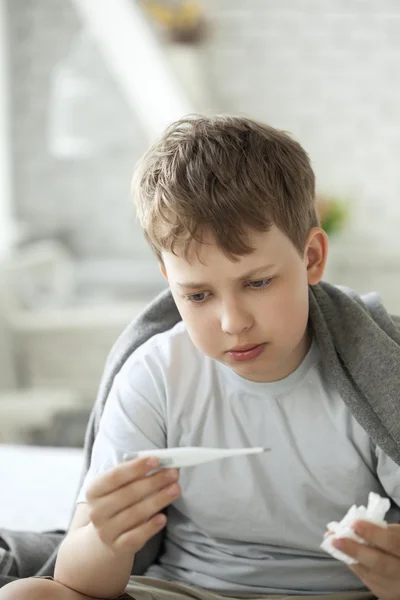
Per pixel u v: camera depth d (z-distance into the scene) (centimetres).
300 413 130
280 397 130
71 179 573
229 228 110
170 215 113
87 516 121
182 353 135
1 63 563
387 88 532
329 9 535
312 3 536
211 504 131
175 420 132
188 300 115
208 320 115
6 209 570
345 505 129
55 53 565
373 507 105
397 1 528
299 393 130
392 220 533
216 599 127
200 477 131
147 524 108
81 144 508
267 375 129
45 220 577
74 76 525
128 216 567
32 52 569
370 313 143
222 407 132
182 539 138
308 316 133
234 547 133
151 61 482
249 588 131
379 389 127
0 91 563
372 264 496
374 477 130
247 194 113
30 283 486
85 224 573
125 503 107
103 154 567
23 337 459
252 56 543
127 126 561
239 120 126
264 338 114
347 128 537
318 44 538
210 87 548
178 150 120
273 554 132
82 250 574
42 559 144
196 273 112
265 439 130
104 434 132
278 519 130
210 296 114
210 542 135
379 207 535
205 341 116
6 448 242
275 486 130
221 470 131
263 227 112
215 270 111
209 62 548
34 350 461
